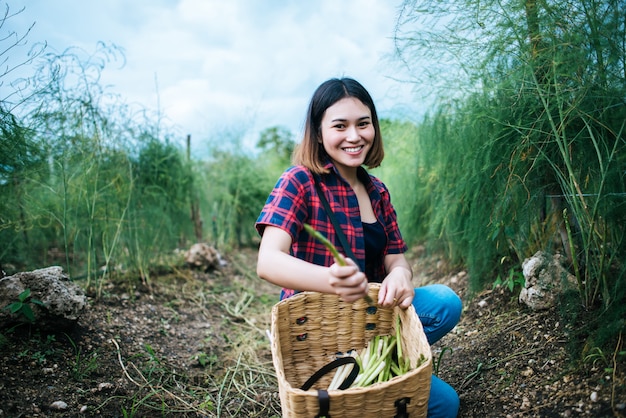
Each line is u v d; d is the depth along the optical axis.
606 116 1.82
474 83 2.42
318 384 1.85
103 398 2.04
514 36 2.06
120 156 3.58
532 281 2.27
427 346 1.50
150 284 3.62
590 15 1.80
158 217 3.96
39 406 1.87
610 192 1.83
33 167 2.83
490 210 2.46
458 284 3.07
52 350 2.21
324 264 1.80
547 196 2.17
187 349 2.81
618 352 1.68
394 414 1.41
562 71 1.89
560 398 1.67
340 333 1.87
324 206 1.79
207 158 5.58
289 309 1.78
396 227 2.05
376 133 2.02
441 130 2.83
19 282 2.25
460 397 1.93
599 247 1.99
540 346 2.00
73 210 3.38
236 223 5.93
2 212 3.04
